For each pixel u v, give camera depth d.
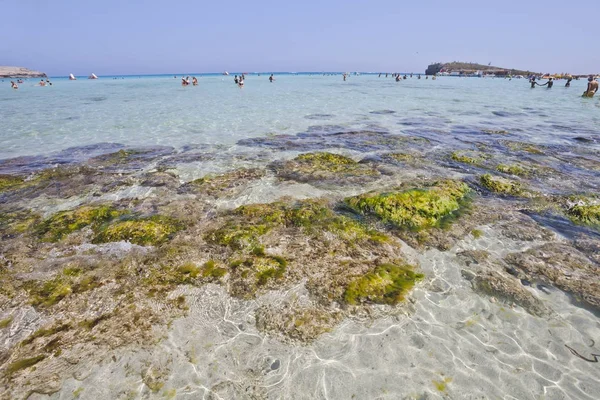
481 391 4.07
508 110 28.08
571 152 14.22
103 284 5.70
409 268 6.22
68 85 74.19
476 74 148.88
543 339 4.78
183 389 4.07
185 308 5.23
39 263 6.27
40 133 18.47
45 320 4.97
